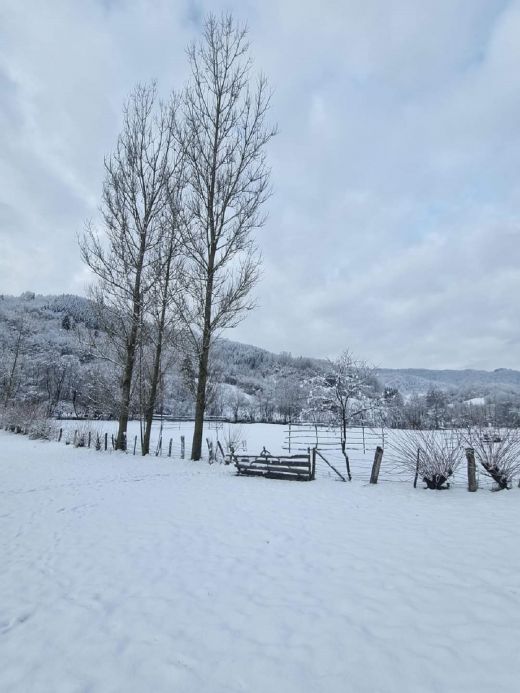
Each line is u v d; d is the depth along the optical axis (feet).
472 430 36.17
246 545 21.68
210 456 55.67
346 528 24.16
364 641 12.42
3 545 22.11
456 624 13.11
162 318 62.03
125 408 65.92
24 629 13.56
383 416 76.02
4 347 203.00
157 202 66.18
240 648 12.28
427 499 31.01
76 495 34.58
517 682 10.32
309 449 41.98
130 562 19.48
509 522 23.57
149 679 10.94
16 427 105.70
